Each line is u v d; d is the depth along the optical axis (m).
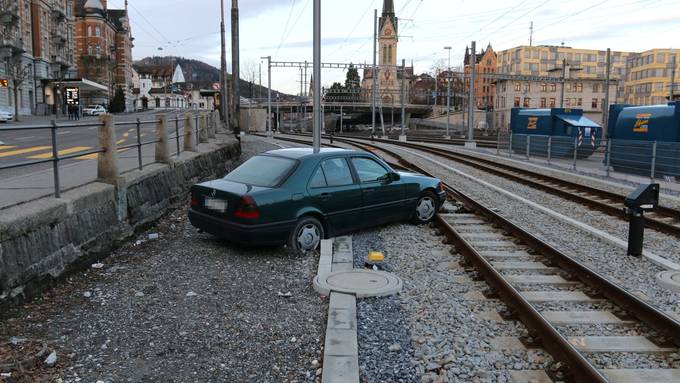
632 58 130.88
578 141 22.75
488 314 5.66
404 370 4.41
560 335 4.62
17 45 64.12
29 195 7.11
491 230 9.84
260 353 4.71
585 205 13.35
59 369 4.33
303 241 8.05
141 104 152.25
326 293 6.13
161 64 177.25
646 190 8.19
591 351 4.84
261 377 4.30
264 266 7.30
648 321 5.41
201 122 18.58
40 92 74.31
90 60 105.62
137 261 7.51
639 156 19.12
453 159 26.45
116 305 5.78
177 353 4.68
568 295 6.30
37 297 5.89
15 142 22.19
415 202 9.95
